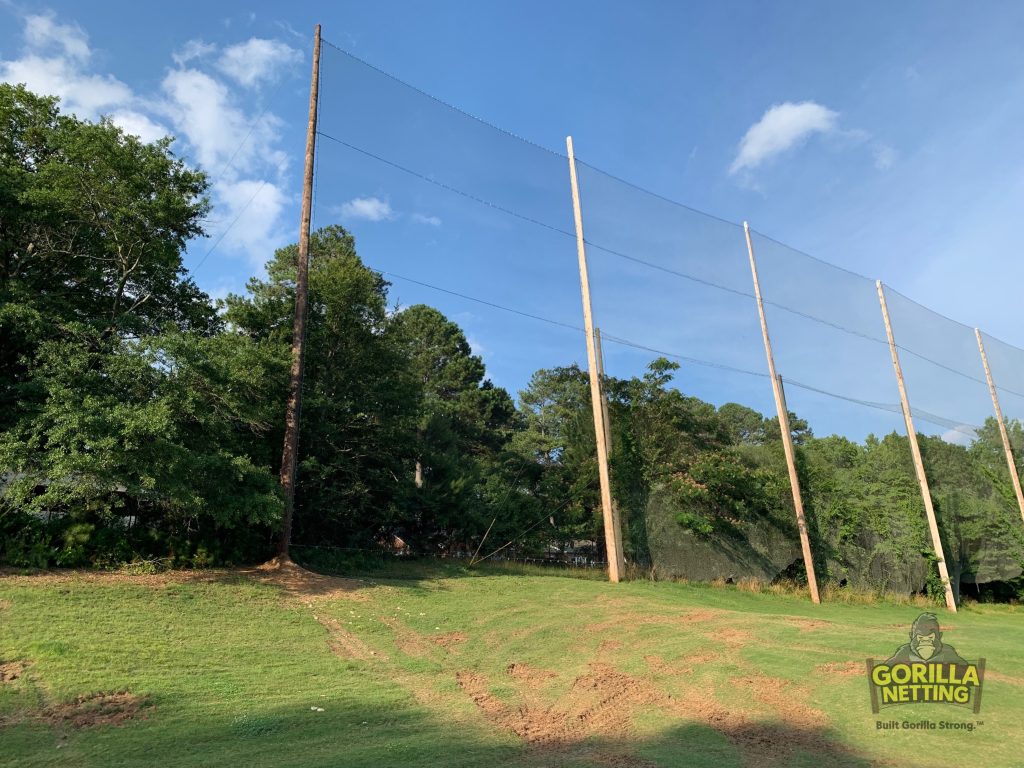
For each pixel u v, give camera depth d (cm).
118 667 840
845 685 759
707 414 2466
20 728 643
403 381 2327
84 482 1233
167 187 1636
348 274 2167
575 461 2539
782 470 2295
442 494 2528
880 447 2623
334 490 2047
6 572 1217
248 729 664
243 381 1548
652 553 1955
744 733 642
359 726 695
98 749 599
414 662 1000
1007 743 580
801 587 2150
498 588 1590
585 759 585
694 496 2034
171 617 1092
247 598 1269
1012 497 2858
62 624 975
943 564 2339
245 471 1405
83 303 1678
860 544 2317
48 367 1329
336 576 1612
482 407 4100
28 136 1659
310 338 2067
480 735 669
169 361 1403
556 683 888
